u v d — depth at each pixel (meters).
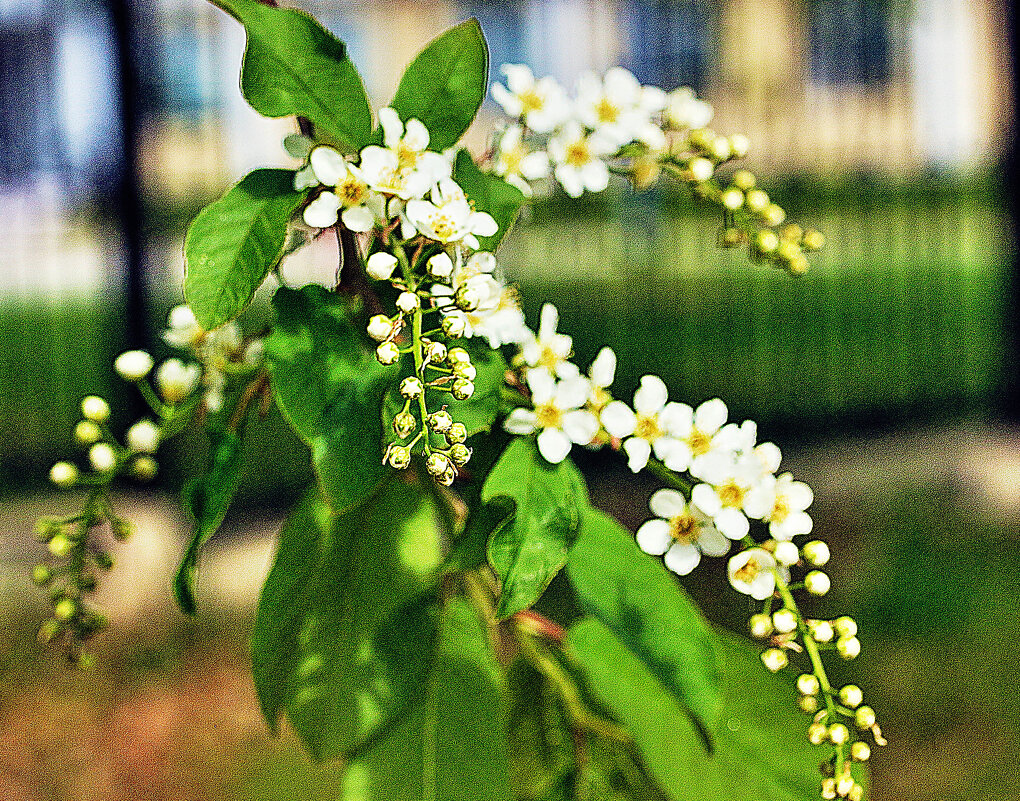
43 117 1.37
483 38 0.23
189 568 0.24
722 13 2.16
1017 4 1.31
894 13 1.61
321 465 0.22
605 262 1.67
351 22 2.56
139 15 1.06
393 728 0.27
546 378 0.23
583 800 0.29
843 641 0.23
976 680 0.76
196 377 0.26
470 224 0.22
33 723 0.76
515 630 0.29
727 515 0.23
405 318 0.23
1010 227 1.32
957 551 0.96
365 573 0.28
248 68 0.22
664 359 1.60
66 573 0.27
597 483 1.16
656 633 0.24
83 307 1.97
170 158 1.58
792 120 1.69
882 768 0.69
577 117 0.26
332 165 0.22
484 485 0.23
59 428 1.38
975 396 1.39
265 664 0.27
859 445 1.25
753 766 0.27
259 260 0.22
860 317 1.84
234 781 0.70
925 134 2.32
